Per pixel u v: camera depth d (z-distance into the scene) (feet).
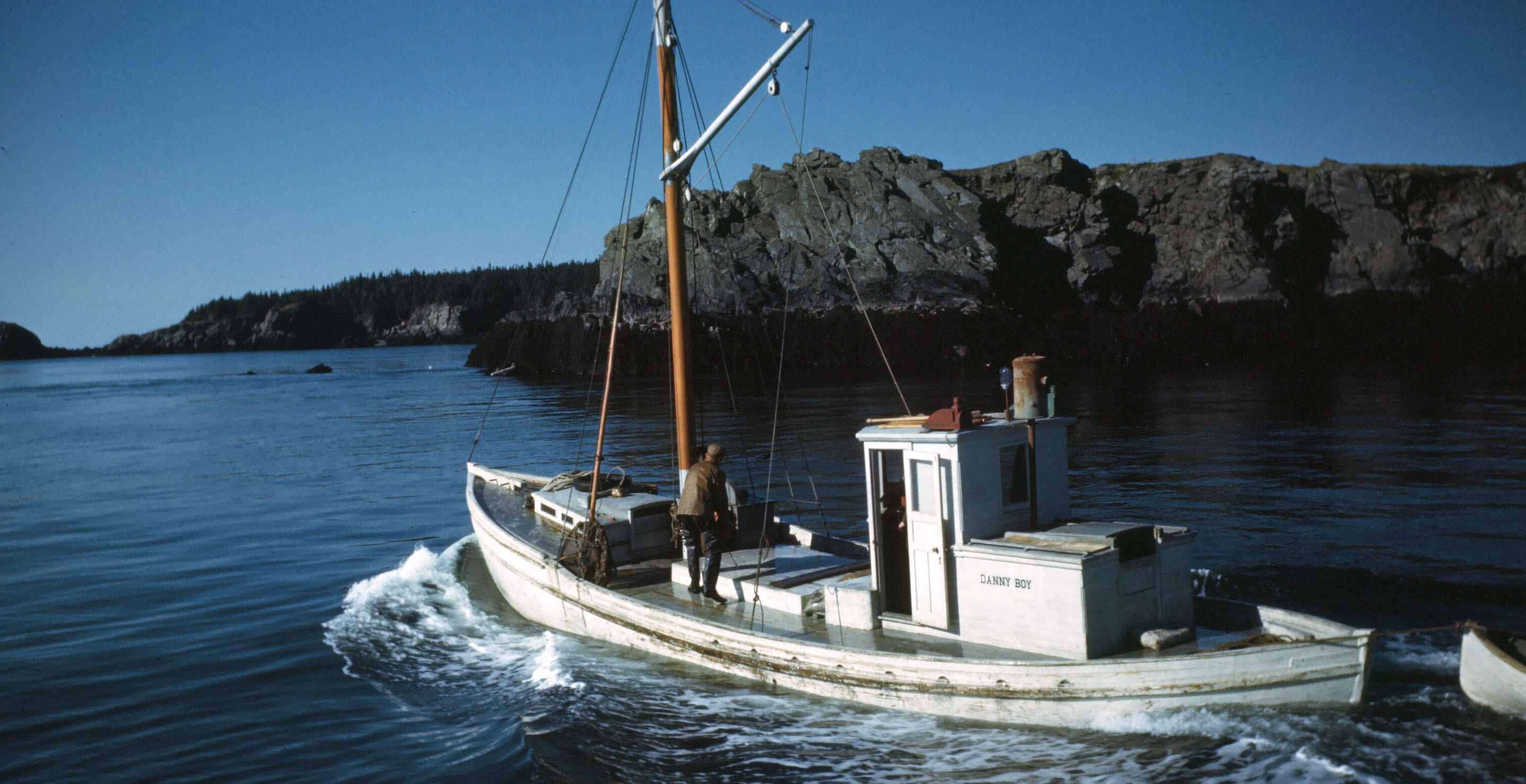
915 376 194.70
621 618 34.96
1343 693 24.58
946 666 26.45
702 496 33.83
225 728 29.78
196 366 494.18
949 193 231.50
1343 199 240.32
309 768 26.73
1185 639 26.02
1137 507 58.23
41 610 44.09
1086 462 77.41
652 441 102.83
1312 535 48.65
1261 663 24.23
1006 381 29.37
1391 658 29.37
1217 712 24.39
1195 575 41.39
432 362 428.97
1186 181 243.40
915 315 211.41
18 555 57.21
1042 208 239.50
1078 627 25.09
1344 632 25.08
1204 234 230.48
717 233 241.14
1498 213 238.07
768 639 29.86
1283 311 212.02
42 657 37.09
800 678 29.48
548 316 274.16
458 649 37.32
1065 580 25.18
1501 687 24.62
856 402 138.82
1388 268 228.43
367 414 161.58
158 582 49.34
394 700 31.86
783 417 120.16
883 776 24.26
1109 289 230.89
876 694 27.96
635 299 242.78
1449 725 24.14
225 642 38.75
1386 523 50.98
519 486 52.75
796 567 35.78
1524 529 48.49
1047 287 230.68
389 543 58.34
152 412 184.34
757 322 218.18
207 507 73.41
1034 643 26.12
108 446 123.13
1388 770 22.16
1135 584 26.17
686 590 35.78
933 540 28.32
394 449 108.99
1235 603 27.63
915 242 224.53
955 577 27.86
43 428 155.33
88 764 27.32
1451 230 239.09
